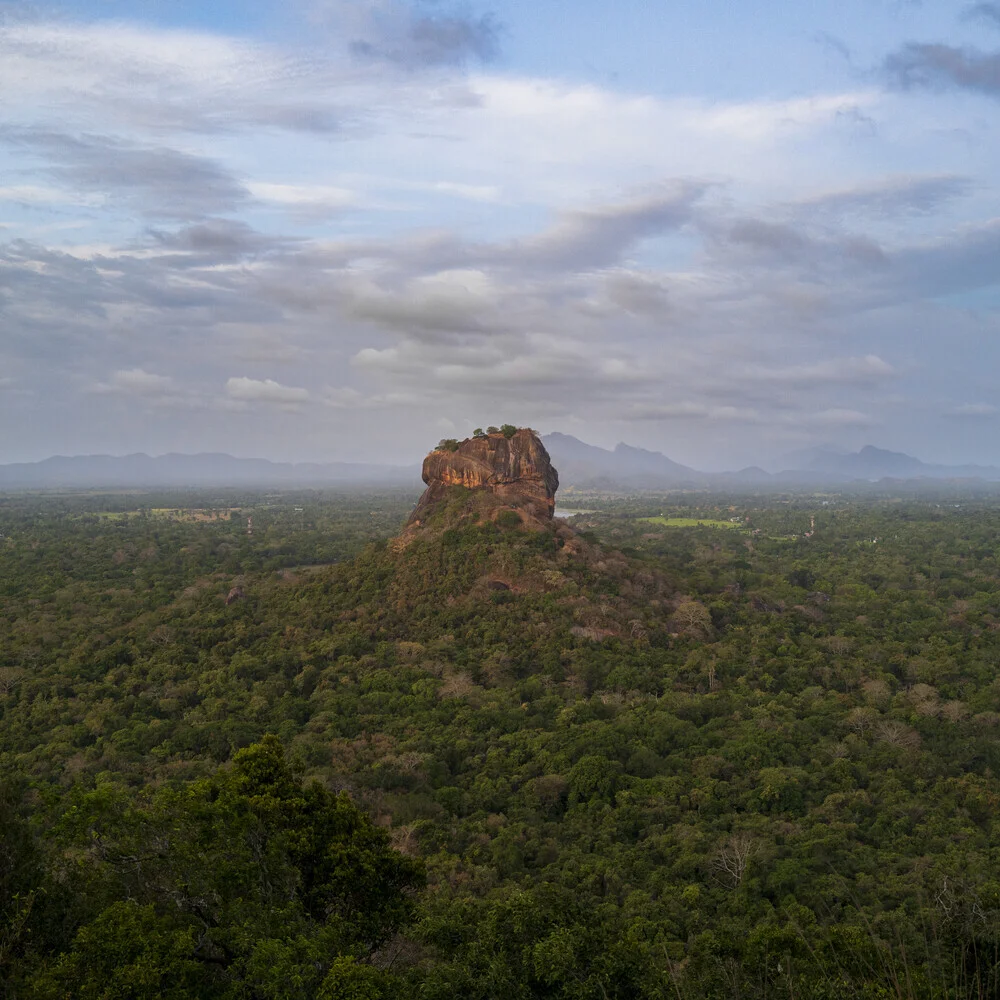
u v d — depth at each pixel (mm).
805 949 21359
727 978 19875
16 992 16391
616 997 19594
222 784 23484
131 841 20125
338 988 17312
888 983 17984
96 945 17188
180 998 16766
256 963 17500
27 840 19594
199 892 19797
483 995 19422
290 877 21828
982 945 17516
